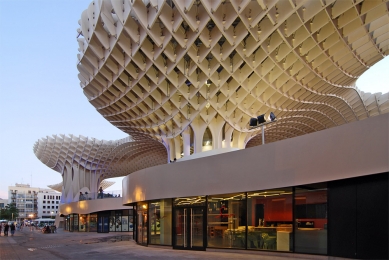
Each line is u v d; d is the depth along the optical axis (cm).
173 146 3381
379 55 2822
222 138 3056
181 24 2347
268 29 2228
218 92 2834
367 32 2286
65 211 5531
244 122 3047
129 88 2961
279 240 1327
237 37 2336
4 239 3281
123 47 2495
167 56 2503
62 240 2967
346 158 1073
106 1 2345
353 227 1065
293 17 2162
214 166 1568
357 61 2794
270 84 2705
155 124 3369
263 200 1402
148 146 5778
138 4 2205
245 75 2636
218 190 1534
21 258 1609
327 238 1145
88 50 2739
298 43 2334
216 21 2202
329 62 2634
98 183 6581
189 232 1677
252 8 2152
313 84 2936
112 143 6028
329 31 2266
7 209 13500
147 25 2277
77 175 6184
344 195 1102
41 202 16400
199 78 2719
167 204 1825
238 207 1495
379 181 1003
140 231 2122
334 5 2088
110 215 4584
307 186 1244
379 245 988
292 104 3186
